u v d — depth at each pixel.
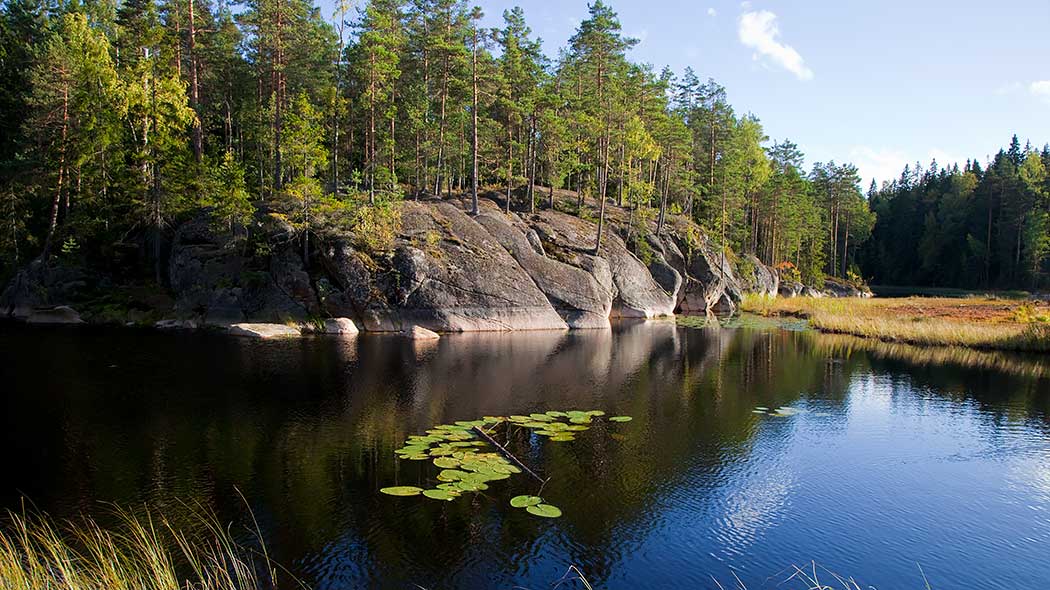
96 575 8.05
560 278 43.75
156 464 13.65
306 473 13.16
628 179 60.12
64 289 40.22
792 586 9.06
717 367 27.27
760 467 14.20
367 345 31.48
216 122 54.41
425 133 51.62
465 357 28.47
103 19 55.50
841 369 26.98
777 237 85.06
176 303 38.62
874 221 108.56
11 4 53.38
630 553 9.98
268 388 21.20
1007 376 25.61
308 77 49.59
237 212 38.25
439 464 13.61
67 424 16.62
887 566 9.75
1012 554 10.20
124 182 41.94
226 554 9.67
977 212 96.56
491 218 46.91
